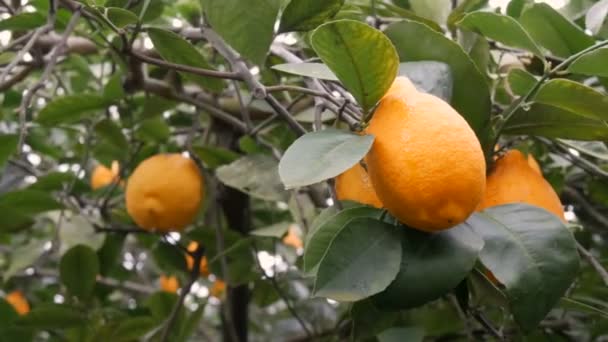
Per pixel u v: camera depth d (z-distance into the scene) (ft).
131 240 4.21
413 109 1.55
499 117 1.90
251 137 2.54
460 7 2.30
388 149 1.54
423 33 1.85
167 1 2.86
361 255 1.61
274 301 3.23
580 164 2.29
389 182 1.53
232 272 2.92
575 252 1.65
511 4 2.40
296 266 3.21
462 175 1.51
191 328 2.96
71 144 3.82
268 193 2.37
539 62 2.33
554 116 1.87
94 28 2.46
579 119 1.85
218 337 4.53
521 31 1.86
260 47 1.89
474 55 2.20
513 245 1.65
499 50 2.40
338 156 1.52
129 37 2.32
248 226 3.14
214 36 2.18
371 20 2.37
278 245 3.18
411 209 1.53
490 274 1.84
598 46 1.80
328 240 1.71
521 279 1.62
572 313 2.52
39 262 3.97
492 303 1.85
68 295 2.86
